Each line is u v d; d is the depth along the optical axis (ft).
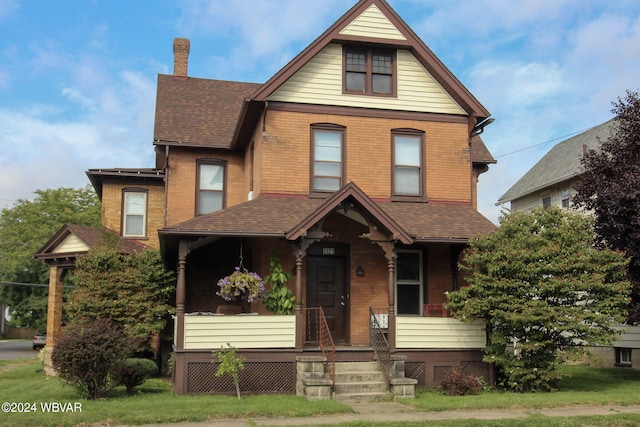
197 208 63.31
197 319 44.21
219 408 35.12
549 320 42.75
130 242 66.44
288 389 44.78
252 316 45.03
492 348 46.60
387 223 46.60
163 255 58.44
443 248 56.70
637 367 66.23
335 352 45.03
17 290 156.04
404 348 47.11
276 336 45.14
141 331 55.16
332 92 55.93
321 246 53.78
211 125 66.64
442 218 53.67
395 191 56.59
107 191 67.67
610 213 50.44
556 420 32.78
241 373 44.16
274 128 54.24
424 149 57.41
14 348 136.67
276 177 53.78
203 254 58.65
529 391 45.11
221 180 64.59
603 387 47.62
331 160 55.47
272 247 52.24
